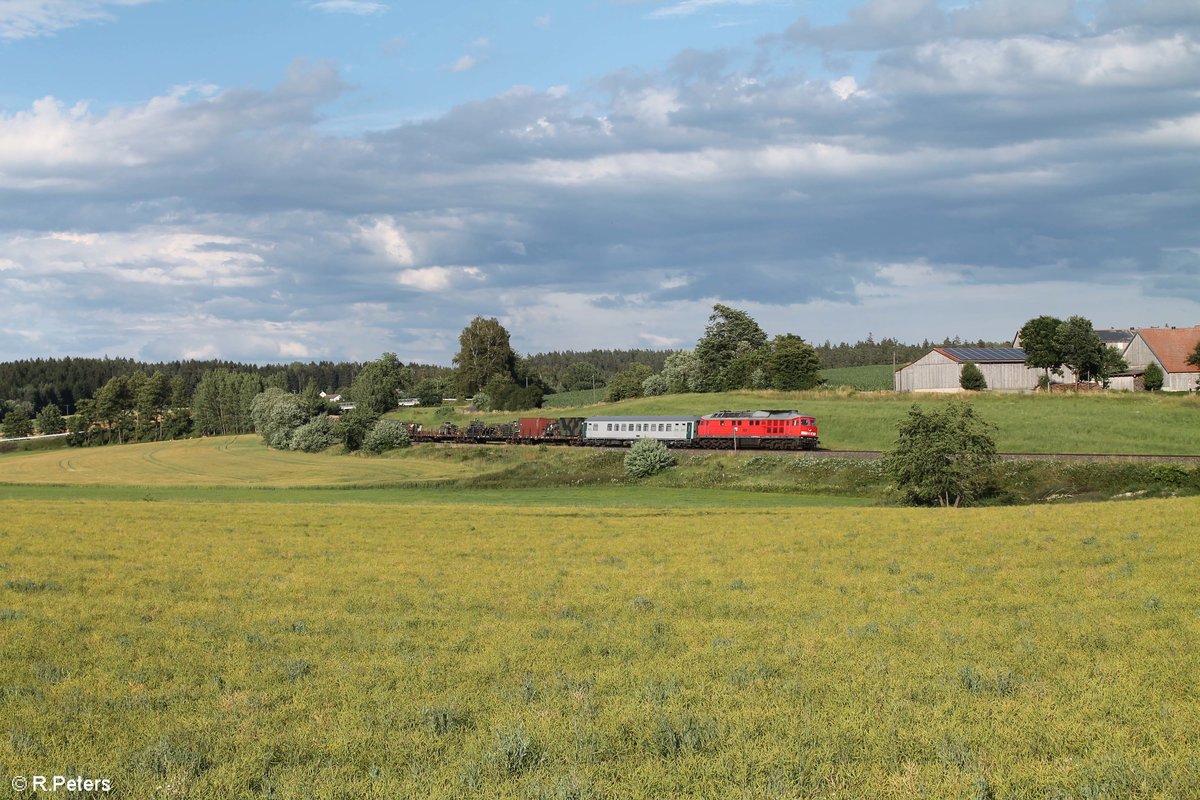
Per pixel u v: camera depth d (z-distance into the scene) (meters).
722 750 13.87
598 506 58.59
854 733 14.40
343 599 26.23
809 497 70.69
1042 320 123.94
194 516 48.41
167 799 12.42
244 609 24.81
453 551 36.00
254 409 175.75
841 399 125.75
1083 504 45.19
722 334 171.12
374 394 197.12
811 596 25.94
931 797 12.07
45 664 19.03
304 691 17.31
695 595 26.48
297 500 71.06
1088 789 12.18
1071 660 18.31
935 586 26.84
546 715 15.55
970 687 16.89
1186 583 24.97
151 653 20.19
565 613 24.44
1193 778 12.38
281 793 12.58
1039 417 90.56
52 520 45.44
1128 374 127.75
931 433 60.56
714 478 83.25
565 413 153.38
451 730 15.05
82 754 14.08
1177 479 60.06
